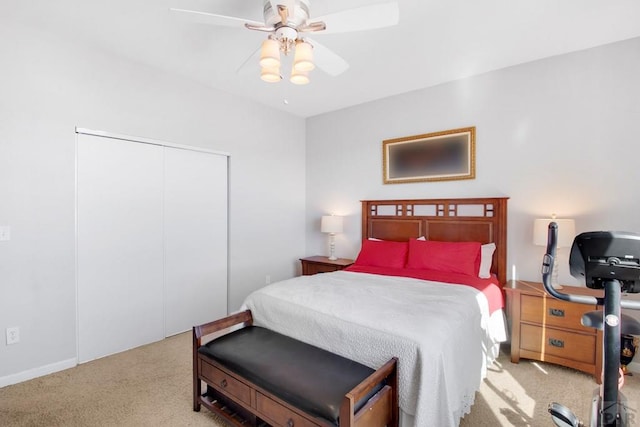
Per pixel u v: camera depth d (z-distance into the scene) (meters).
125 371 2.50
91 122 2.67
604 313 1.34
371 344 1.69
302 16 1.72
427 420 1.49
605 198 2.62
